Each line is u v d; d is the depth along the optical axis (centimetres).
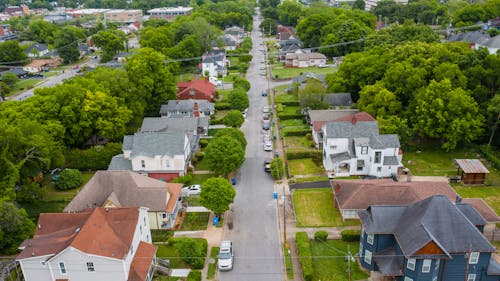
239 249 5134
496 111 7031
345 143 7025
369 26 18488
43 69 15650
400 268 4284
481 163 6619
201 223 5731
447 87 7319
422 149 7819
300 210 5972
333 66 14888
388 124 7469
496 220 5119
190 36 15762
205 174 7206
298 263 4834
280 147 8231
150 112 9862
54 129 7106
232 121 8856
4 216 4972
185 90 10694
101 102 7794
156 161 6875
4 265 4750
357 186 5781
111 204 5422
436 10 18512
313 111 8856
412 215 4428
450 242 4119
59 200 6488
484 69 7950
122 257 4191
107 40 15988
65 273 4269
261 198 6366
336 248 5084
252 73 14400
